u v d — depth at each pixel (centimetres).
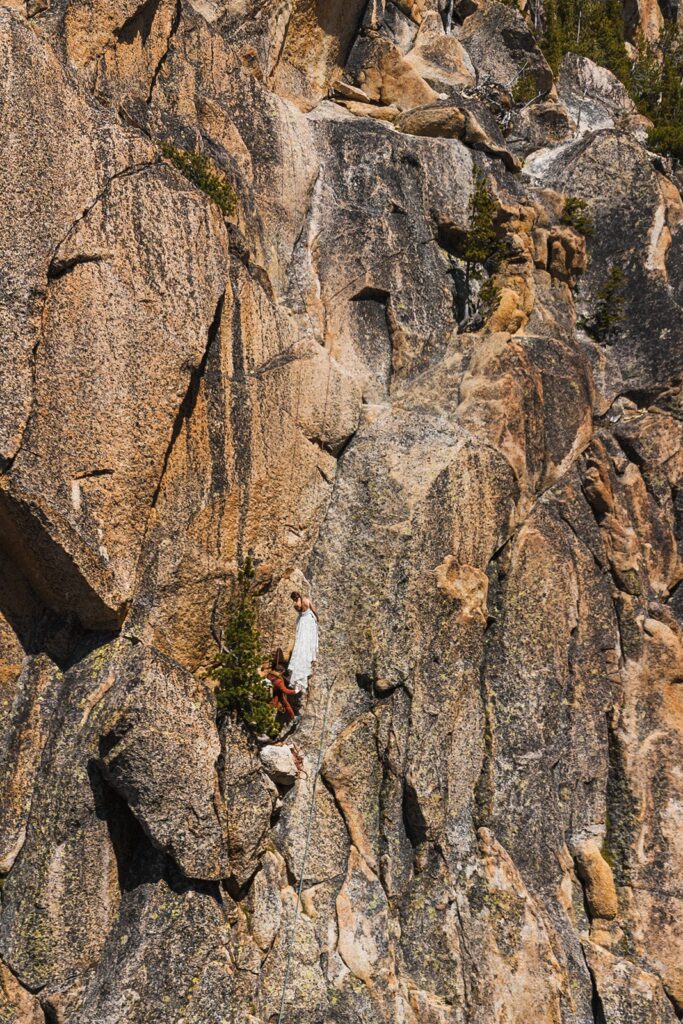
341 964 1730
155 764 1516
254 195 2041
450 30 3092
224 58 2034
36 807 1513
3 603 1572
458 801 1917
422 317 2216
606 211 2722
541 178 2780
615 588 2220
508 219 2444
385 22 2769
